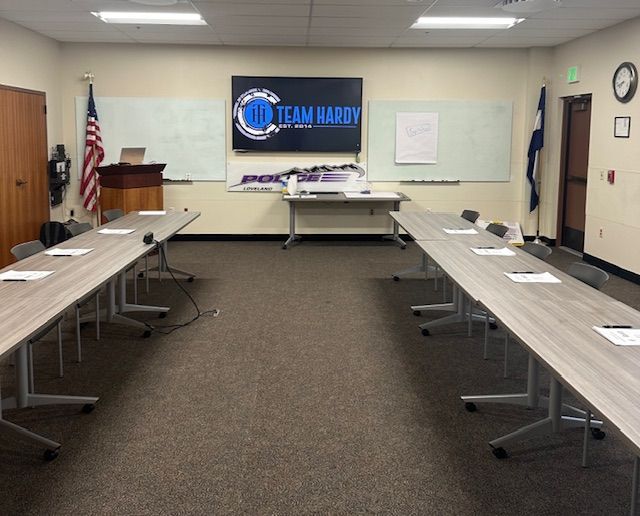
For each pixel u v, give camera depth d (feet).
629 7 21.09
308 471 9.98
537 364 11.78
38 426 11.48
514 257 15.01
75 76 29.60
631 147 23.16
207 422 11.67
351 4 20.89
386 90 30.53
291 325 17.61
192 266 25.34
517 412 12.21
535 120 30.37
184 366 14.49
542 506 9.05
